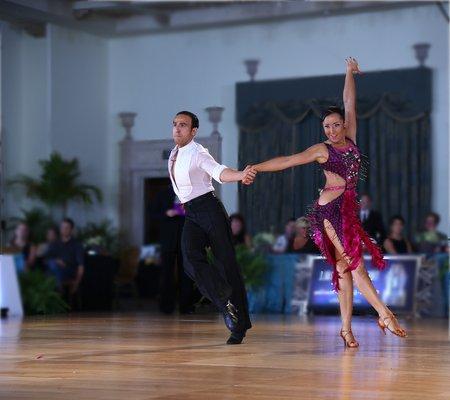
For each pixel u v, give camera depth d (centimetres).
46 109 2881
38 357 891
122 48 3031
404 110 2748
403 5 2734
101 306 2205
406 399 602
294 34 2841
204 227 1058
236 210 2212
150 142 2886
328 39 2812
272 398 603
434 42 2714
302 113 2747
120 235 2928
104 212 3031
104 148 2978
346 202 1026
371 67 2775
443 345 1061
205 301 1861
